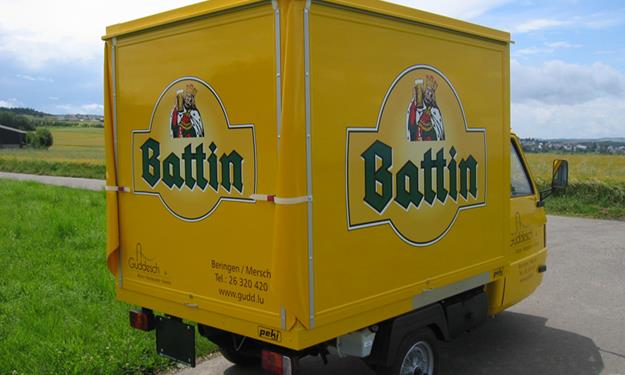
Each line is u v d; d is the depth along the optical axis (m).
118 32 4.30
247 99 3.46
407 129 3.93
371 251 3.69
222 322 3.77
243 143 3.51
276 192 3.30
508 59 4.96
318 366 5.25
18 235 10.91
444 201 4.30
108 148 4.47
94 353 5.04
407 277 3.99
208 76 3.70
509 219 5.10
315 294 3.35
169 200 4.07
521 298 5.69
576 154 29.58
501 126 4.94
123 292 4.54
